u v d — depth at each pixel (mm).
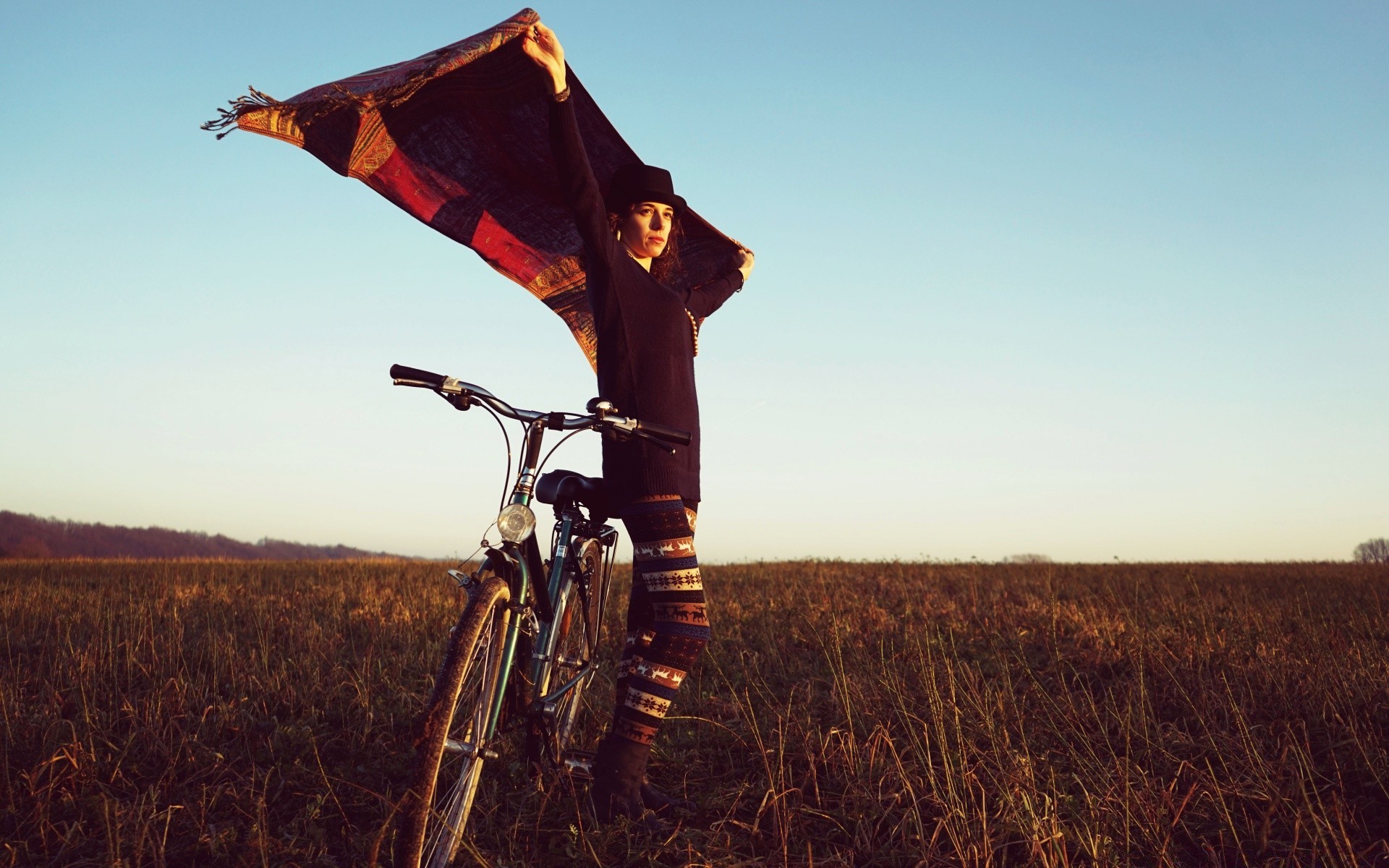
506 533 2227
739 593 9164
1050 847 2576
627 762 2791
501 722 2561
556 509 2979
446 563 16906
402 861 1917
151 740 3459
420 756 1965
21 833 2703
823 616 7039
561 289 3727
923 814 2930
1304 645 5621
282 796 3074
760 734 3693
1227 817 2691
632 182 3080
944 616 7406
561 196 3420
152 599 8391
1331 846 2684
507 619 2322
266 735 3738
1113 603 8203
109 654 5059
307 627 6453
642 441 2773
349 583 10594
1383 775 3145
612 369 2824
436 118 3004
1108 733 3766
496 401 2346
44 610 7336
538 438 2375
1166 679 4648
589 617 3256
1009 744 3438
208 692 4352
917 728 3721
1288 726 3527
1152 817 2773
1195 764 3396
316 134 2793
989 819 2838
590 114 3133
